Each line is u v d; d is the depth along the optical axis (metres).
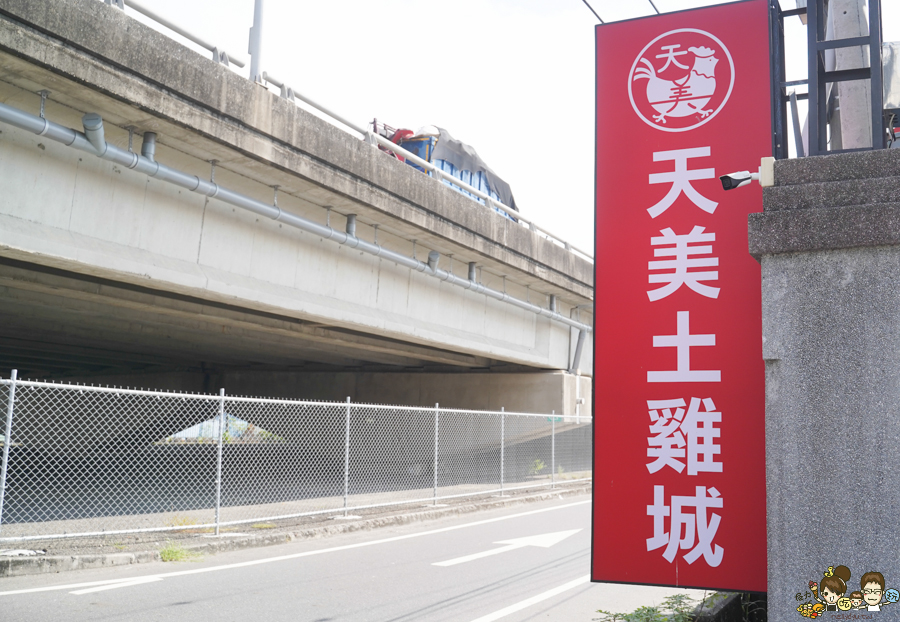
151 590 6.54
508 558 8.68
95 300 12.06
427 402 23.56
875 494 3.12
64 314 14.71
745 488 4.31
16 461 21.56
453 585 7.09
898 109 5.93
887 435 3.12
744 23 4.73
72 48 7.79
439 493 15.75
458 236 14.96
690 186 4.68
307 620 5.70
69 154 8.65
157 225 9.73
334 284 12.95
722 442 4.39
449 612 6.04
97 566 7.49
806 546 3.21
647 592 6.93
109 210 9.12
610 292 4.75
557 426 21.48
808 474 3.24
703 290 4.56
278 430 26.27
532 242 18.22
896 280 3.19
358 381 24.97
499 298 17.98
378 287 14.16
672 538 4.41
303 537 9.88
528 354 19.81
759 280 4.45
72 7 7.72
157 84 8.66
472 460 22.25
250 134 9.96
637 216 4.77
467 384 23.06
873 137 3.95
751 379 4.38
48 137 8.16
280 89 11.02
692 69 4.80
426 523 11.94
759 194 4.53
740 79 4.68
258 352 21.36
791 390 3.32
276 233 11.70
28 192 8.23
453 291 16.80
